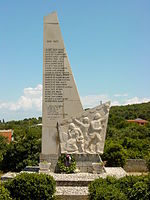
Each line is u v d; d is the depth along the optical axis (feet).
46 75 61.41
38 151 78.02
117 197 35.14
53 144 60.49
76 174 56.49
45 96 61.26
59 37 61.93
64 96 61.26
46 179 41.34
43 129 60.95
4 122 314.55
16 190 39.86
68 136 59.93
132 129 153.07
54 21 62.18
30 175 41.32
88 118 60.23
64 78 61.41
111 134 144.36
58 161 59.21
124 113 273.54
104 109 60.44
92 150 59.57
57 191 45.93
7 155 78.13
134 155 83.41
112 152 76.64
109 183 39.58
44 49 61.67
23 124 279.08
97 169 57.47
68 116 60.90
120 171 62.49
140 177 38.93
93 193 37.37
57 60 61.62
